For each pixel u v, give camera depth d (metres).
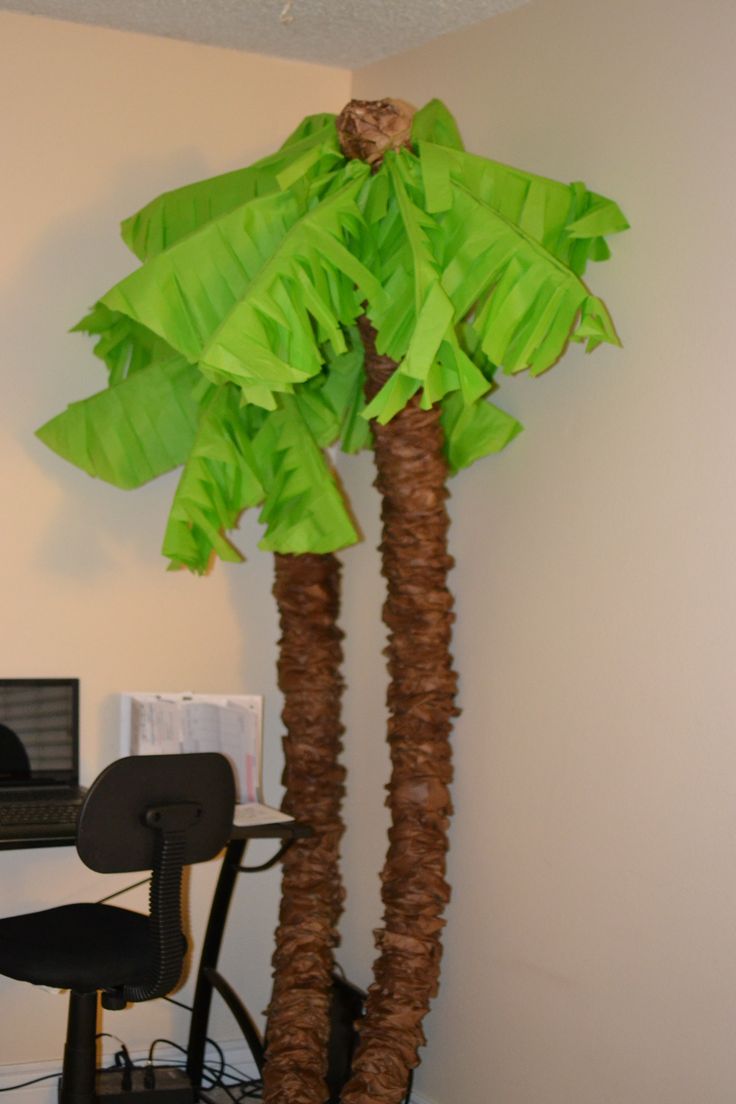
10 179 2.82
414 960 2.42
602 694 2.30
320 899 2.68
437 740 2.48
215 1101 2.88
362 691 3.11
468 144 2.76
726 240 2.06
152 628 2.98
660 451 2.18
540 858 2.43
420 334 1.97
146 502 2.98
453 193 2.14
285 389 2.03
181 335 2.13
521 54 2.61
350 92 3.21
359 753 3.11
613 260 2.31
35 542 2.85
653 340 2.21
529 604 2.51
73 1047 2.22
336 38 2.96
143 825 2.18
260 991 3.12
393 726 2.49
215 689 3.06
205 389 2.55
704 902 2.03
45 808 2.51
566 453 2.43
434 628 2.46
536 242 2.13
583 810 2.33
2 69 2.81
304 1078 2.47
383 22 2.83
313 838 2.70
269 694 3.13
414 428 2.43
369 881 3.03
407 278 2.20
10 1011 2.79
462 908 2.67
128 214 2.94
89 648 2.91
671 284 2.17
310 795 2.72
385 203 2.23
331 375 2.66
